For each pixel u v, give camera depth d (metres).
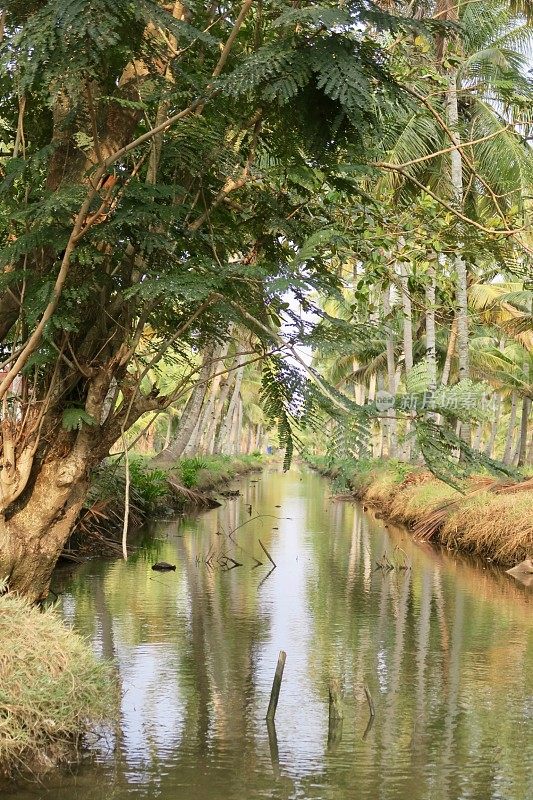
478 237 7.30
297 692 6.71
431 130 15.61
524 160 16.67
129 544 15.40
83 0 4.19
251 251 6.70
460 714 6.26
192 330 7.13
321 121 5.70
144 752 5.32
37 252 6.07
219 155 6.05
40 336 5.73
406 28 5.03
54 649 5.40
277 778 4.97
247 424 81.88
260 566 13.36
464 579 12.62
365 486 29.97
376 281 8.07
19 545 6.25
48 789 4.73
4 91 6.05
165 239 5.65
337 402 5.32
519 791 4.89
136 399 6.35
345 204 7.10
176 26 4.44
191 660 7.50
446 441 5.27
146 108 5.50
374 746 5.59
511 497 16.19
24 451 6.16
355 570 13.26
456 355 29.11
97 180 5.09
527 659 7.83
